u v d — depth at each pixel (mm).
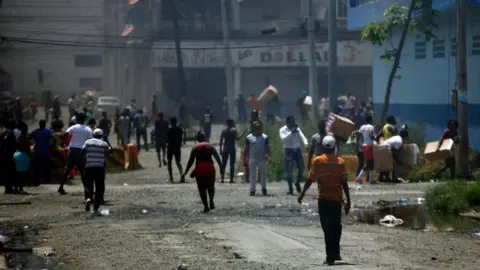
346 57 147125
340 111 83625
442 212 46031
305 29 92438
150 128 135250
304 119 97062
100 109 163000
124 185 62656
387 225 41219
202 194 46312
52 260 31797
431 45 82438
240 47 142250
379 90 95625
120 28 180250
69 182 66000
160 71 151625
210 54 149125
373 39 79625
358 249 33500
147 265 30078
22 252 33688
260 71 152625
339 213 29672
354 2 96125
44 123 62250
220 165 46594
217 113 152500
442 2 74500
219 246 34125
